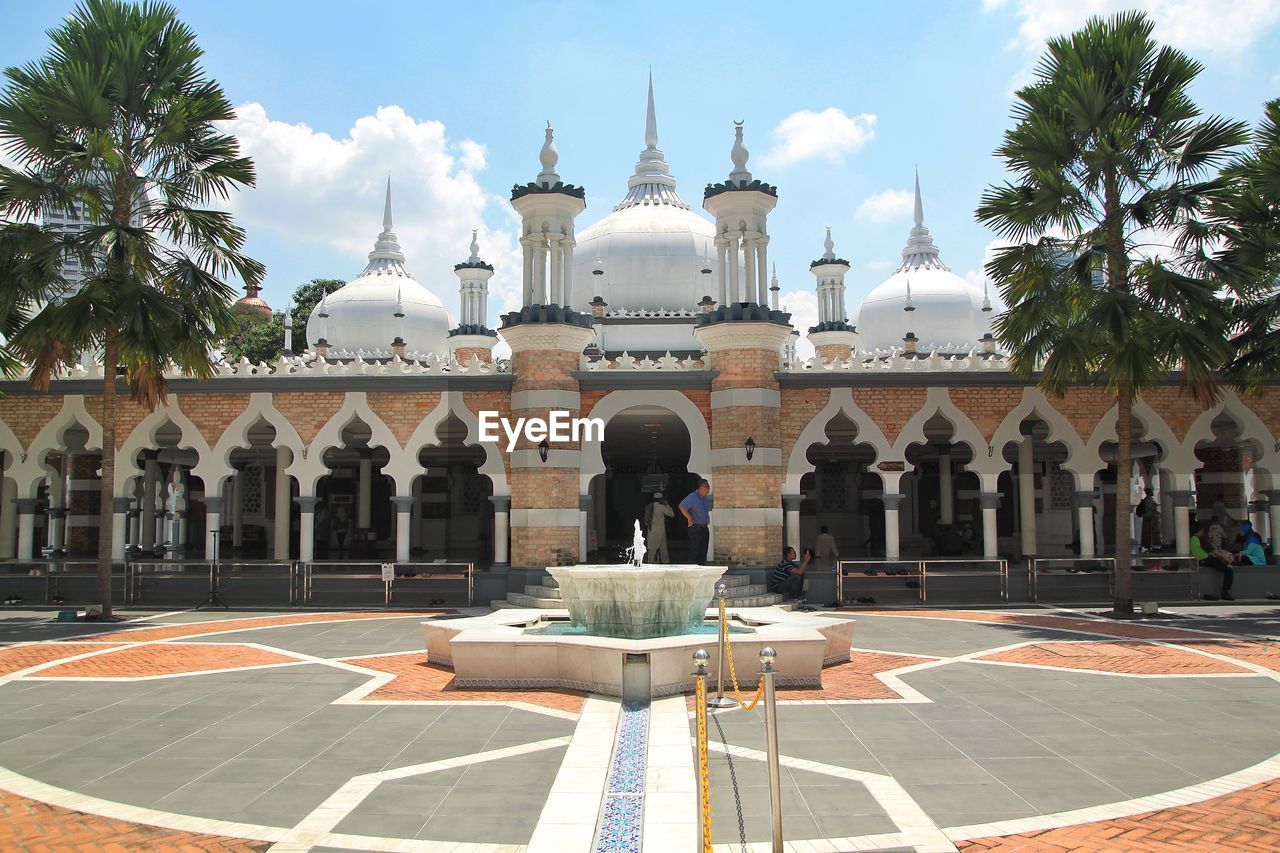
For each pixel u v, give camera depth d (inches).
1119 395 634.8
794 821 224.2
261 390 754.2
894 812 230.8
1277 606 700.0
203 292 639.1
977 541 1085.1
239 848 210.5
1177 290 595.5
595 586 443.2
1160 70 615.8
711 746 292.8
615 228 1057.5
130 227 610.5
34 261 590.9
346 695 380.5
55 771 272.2
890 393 748.6
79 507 878.4
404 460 742.5
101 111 593.6
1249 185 619.2
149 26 626.2
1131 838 214.4
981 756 282.8
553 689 390.0
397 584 733.9
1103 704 357.4
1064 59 636.1
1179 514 758.5
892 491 743.1
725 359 724.7
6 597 746.8
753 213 735.7
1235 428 860.6
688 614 448.1
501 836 215.3
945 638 536.7
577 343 729.0
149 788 255.4
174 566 769.6
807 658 390.6
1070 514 1119.0
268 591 741.9
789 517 741.3
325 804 239.9
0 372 732.7
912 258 1230.3
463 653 394.3
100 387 763.4
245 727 324.5
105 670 440.5
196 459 1132.5
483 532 1128.2
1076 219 629.9
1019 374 659.4
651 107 1177.4
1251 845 210.4
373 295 1208.2
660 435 979.3
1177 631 561.6
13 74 601.3
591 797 241.0
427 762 277.9
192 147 642.8
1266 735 309.7
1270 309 652.1
